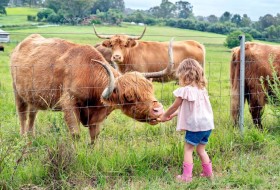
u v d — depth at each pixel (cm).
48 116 714
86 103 642
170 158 592
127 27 6294
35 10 9906
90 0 7269
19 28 5897
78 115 641
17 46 774
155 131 745
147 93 569
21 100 754
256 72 784
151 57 1302
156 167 579
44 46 702
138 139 705
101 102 611
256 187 516
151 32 5550
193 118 531
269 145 655
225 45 3481
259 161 604
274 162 600
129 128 770
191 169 542
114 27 6259
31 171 522
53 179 516
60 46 681
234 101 773
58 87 655
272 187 515
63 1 7288
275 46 800
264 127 775
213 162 590
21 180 509
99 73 629
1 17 8312
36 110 731
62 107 640
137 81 574
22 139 576
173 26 6875
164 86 1359
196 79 537
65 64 648
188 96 529
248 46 797
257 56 782
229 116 796
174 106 538
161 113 563
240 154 631
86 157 551
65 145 540
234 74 809
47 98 673
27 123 785
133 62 1274
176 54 1359
